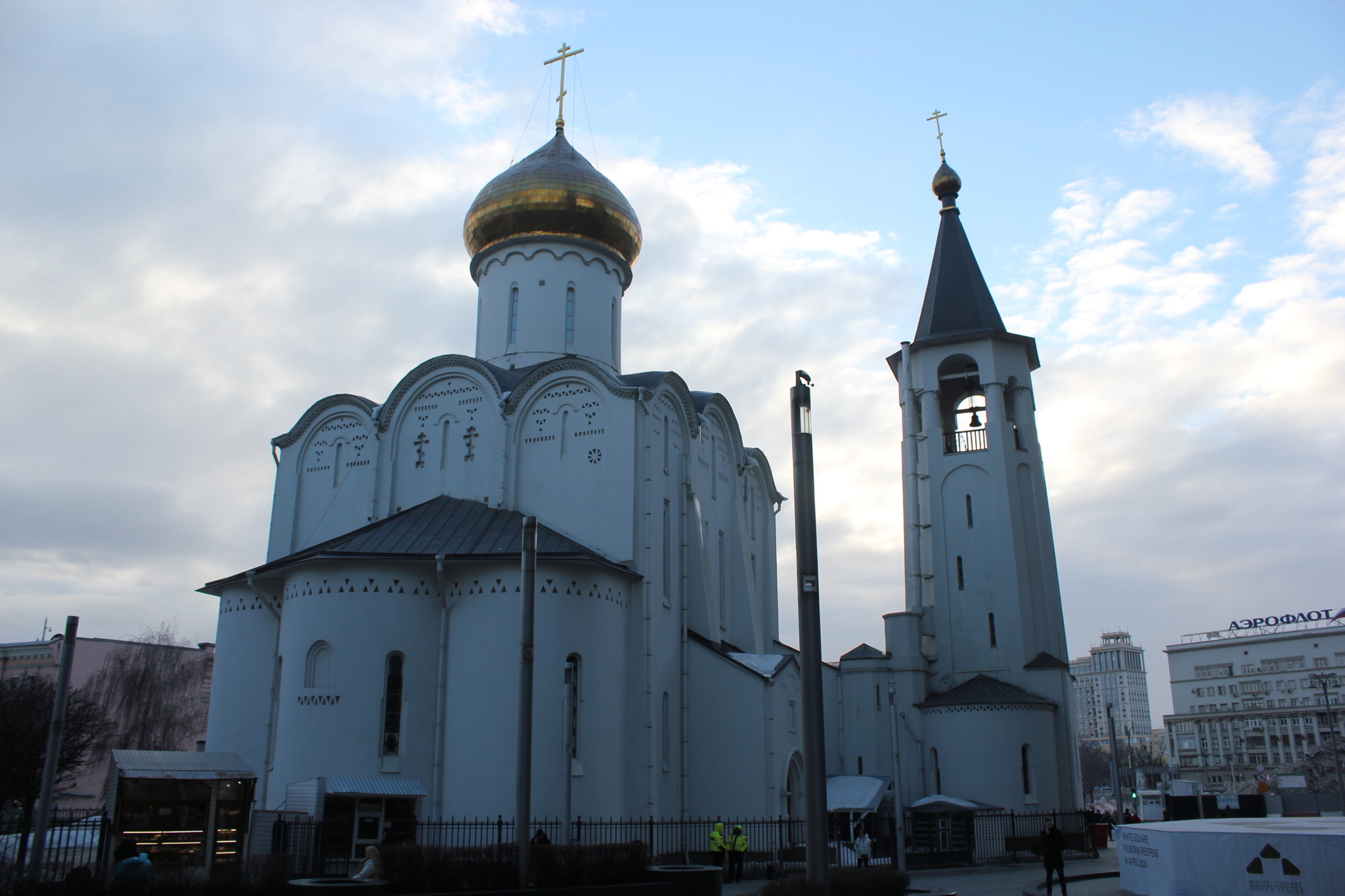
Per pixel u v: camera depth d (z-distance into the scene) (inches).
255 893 658.8
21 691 1406.3
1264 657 4579.2
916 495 1829.5
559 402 1346.0
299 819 987.9
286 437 1461.6
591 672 1147.9
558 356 1493.6
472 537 1205.7
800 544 673.0
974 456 1800.0
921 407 1876.2
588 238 1547.7
